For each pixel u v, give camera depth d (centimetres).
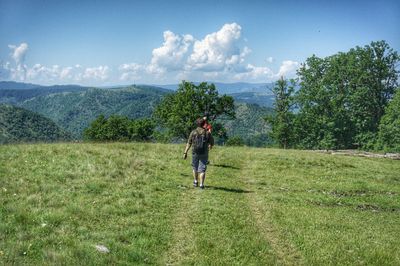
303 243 1106
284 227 1232
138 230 1070
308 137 7806
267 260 973
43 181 1418
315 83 7950
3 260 788
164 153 2572
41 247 889
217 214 1298
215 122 8288
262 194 1684
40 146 2197
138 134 11512
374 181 2280
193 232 1121
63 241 932
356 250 1079
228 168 2316
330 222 1332
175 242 1046
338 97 7662
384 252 1067
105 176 1625
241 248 1033
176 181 1741
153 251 968
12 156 1784
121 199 1328
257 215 1356
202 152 1636
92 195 1344
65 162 1764
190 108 7756
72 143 2703
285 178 2128
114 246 949
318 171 2442
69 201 1238
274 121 8194
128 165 1917
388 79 7894
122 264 861
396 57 7794
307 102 7781
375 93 7950
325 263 978
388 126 6844
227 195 1583
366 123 7806
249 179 2045
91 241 959
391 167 2956
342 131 7638
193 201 1441
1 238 905
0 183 1319
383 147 6950
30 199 1189
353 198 1792
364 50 7875
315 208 1530
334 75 7812
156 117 8756
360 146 7819
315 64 7956
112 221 1127
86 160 1861
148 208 1291
